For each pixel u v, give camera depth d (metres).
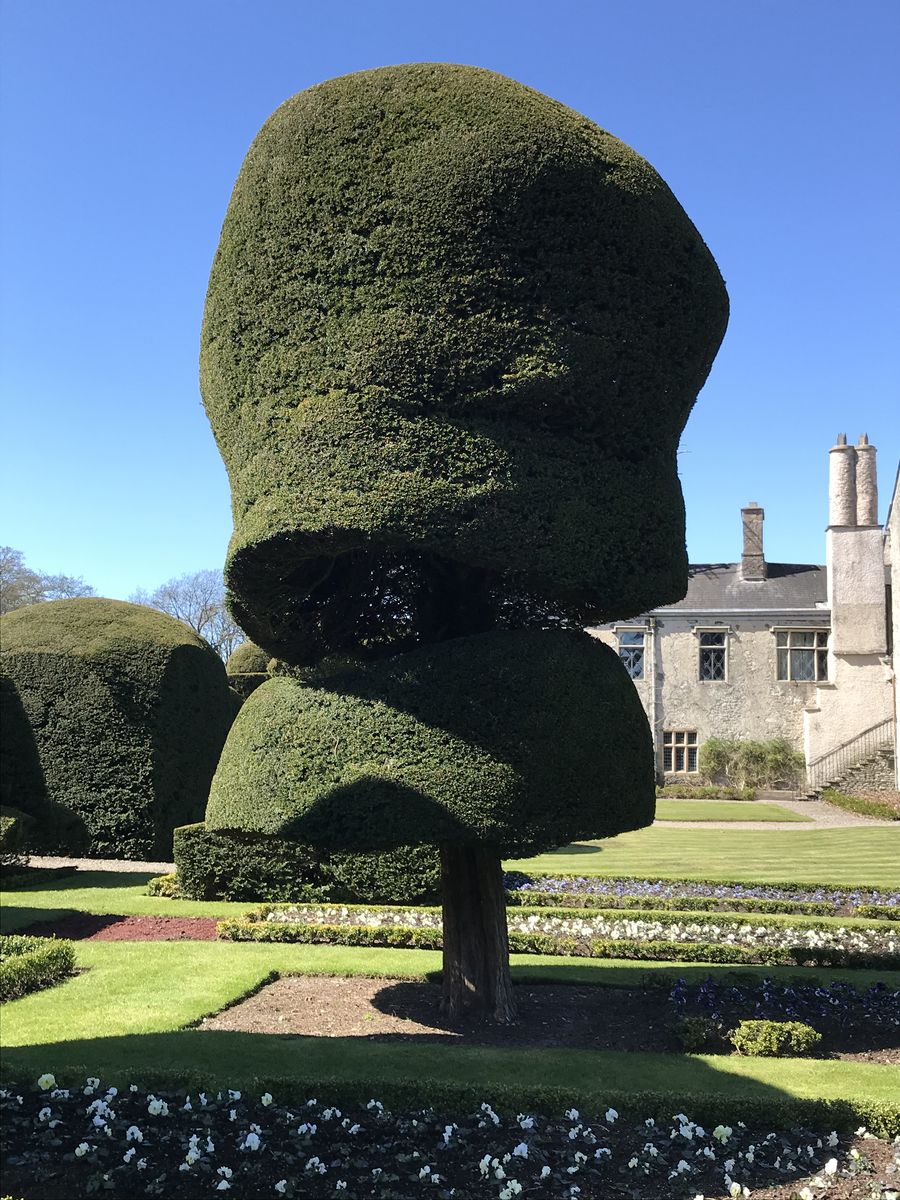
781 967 8.56
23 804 14.84
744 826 23.41
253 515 5.79
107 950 8.90
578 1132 4.55
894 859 16.47
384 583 7.17
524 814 5.67
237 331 6.11
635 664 34.72
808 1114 4.72
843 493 33.19
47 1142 4.22
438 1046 5.76
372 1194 3.92
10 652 16.92
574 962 8.66
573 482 5.82
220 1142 4.32
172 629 17.69
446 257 5.57
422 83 5.84
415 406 5.53
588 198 5.72
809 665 34.19
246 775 6.17
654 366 6.05
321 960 8.48
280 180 5.93
